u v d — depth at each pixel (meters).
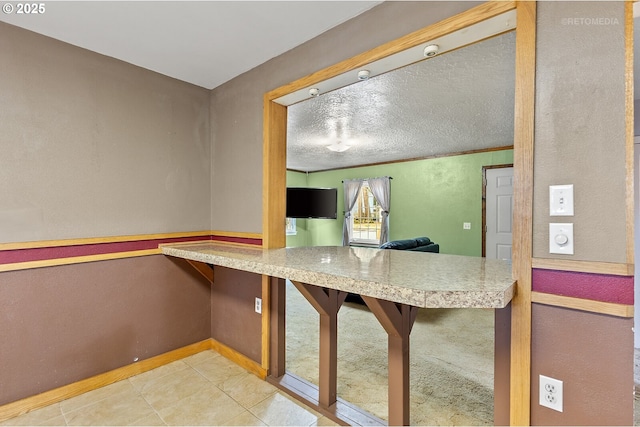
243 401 1.93
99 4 1.57
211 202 2.68
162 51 2.05
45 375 1.88
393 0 1.53
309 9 1.62
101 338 2.09
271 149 2.18
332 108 3.06
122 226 2.19
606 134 1.04
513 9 1.20
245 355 2.37
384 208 6.25
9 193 1.75
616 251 1.03
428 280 1.17
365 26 1.63
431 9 1.41
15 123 1.76
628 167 1.01
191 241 2.55
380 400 1.96
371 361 2.50
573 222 1.09
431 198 5.69
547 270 1.14
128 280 2.21
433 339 2.97
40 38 1.84
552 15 1.12
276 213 2.22
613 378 1.04
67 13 1.64
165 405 1.89
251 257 1.74
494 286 1.08
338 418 1.75
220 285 2.58
